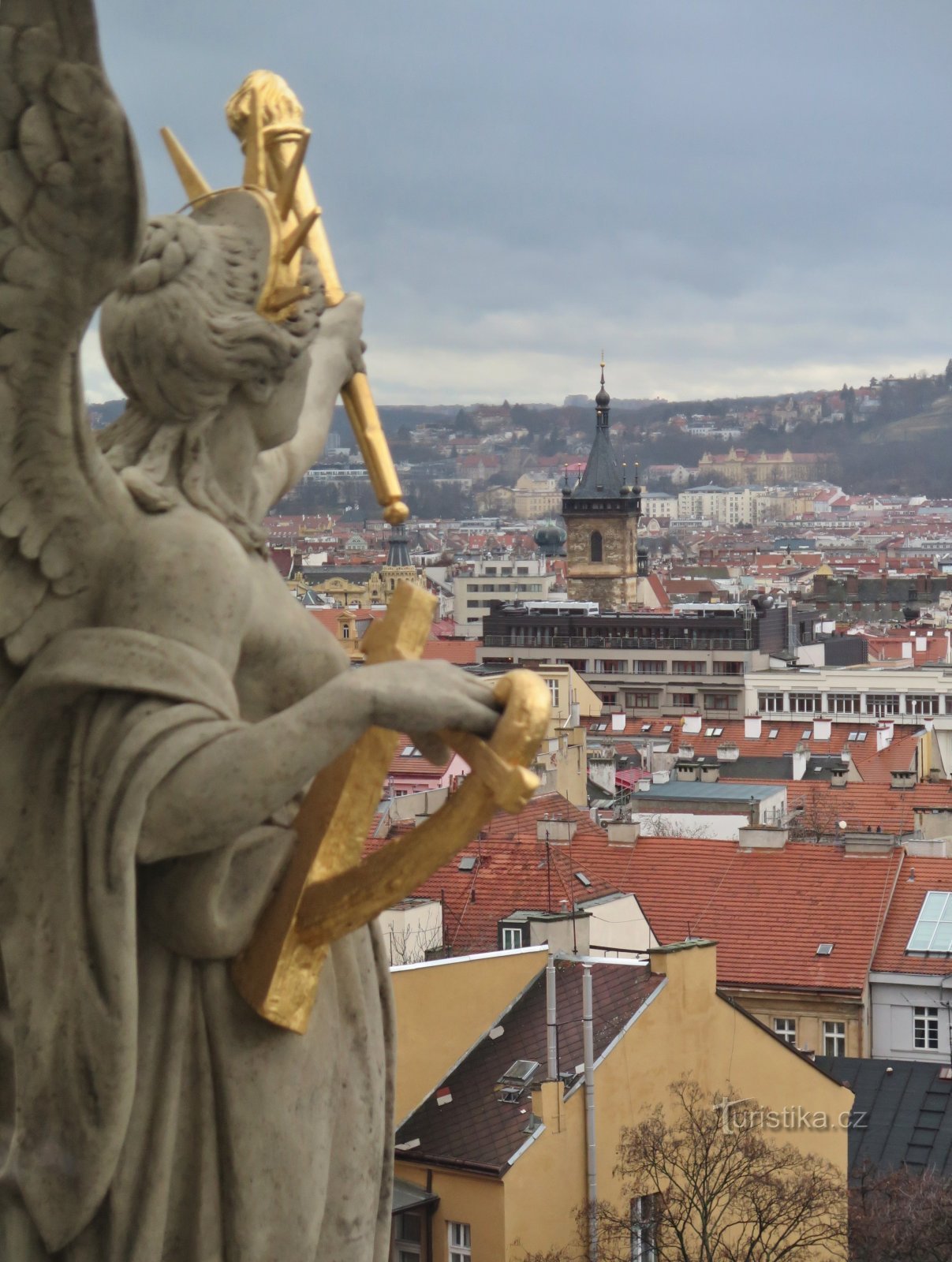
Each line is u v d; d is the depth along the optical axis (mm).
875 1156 67375
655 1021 51375
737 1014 53125
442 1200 48344
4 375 8836
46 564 9320
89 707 9422
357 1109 10461
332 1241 10352
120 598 9430
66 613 9492
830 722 175125
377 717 9359
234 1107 9789
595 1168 49312
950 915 94250
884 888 95438
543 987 53125
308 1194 10016
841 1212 52938
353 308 11672
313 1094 10070
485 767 9492
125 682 9242
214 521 9680
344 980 10484
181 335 9492
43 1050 9570
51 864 9547
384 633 10367
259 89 11188
